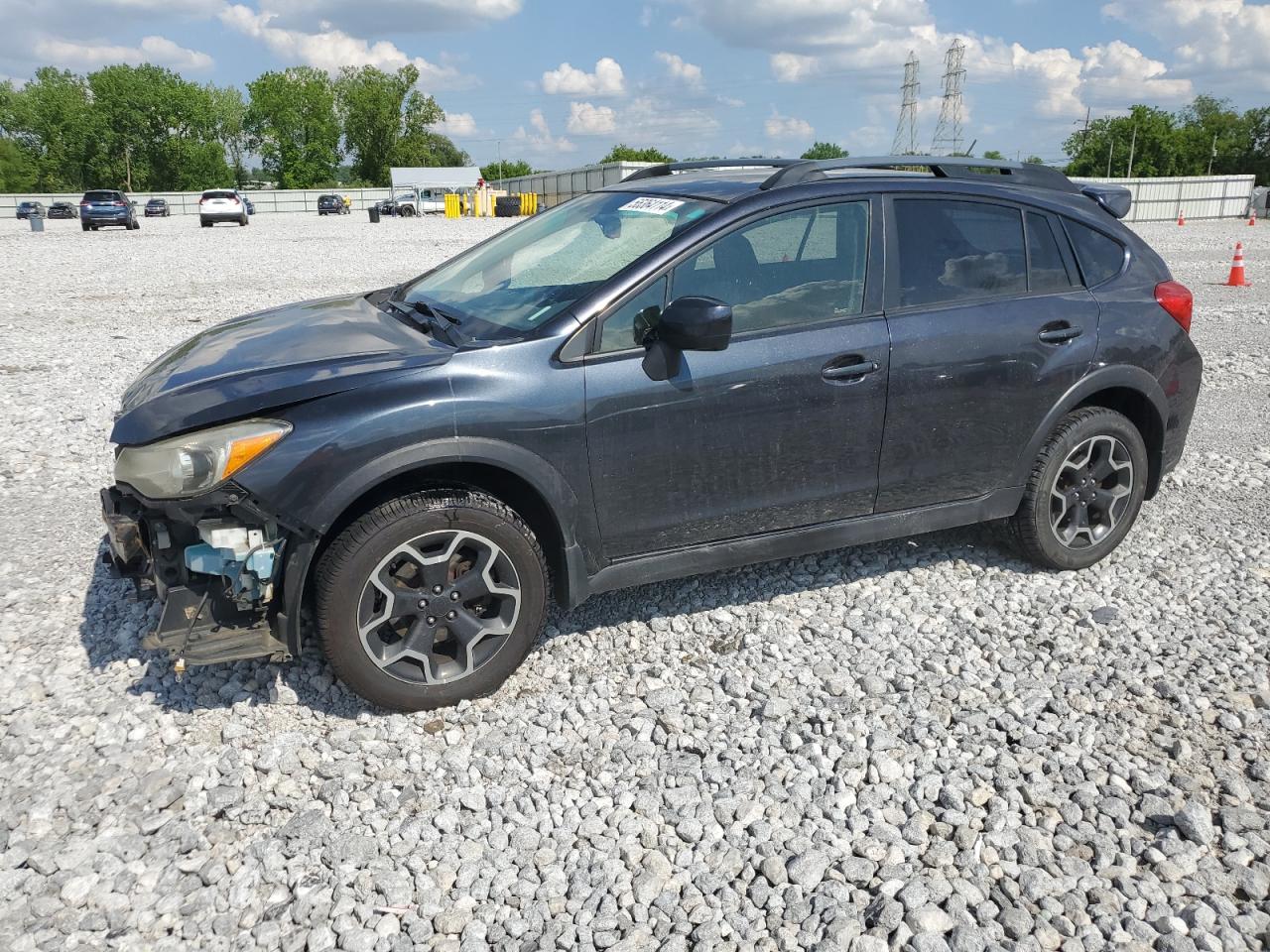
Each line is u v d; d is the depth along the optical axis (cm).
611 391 346
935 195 412
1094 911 257
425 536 327
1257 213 4791
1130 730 337
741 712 348
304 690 355
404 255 2286
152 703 347
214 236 3312
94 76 10356
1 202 6656
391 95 11656
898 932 250
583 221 424
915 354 394
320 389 318
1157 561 473
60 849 276
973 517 430
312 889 264
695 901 261
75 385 841
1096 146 8888
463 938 250
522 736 333
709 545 382
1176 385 461
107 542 378
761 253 375
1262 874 269
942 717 344
